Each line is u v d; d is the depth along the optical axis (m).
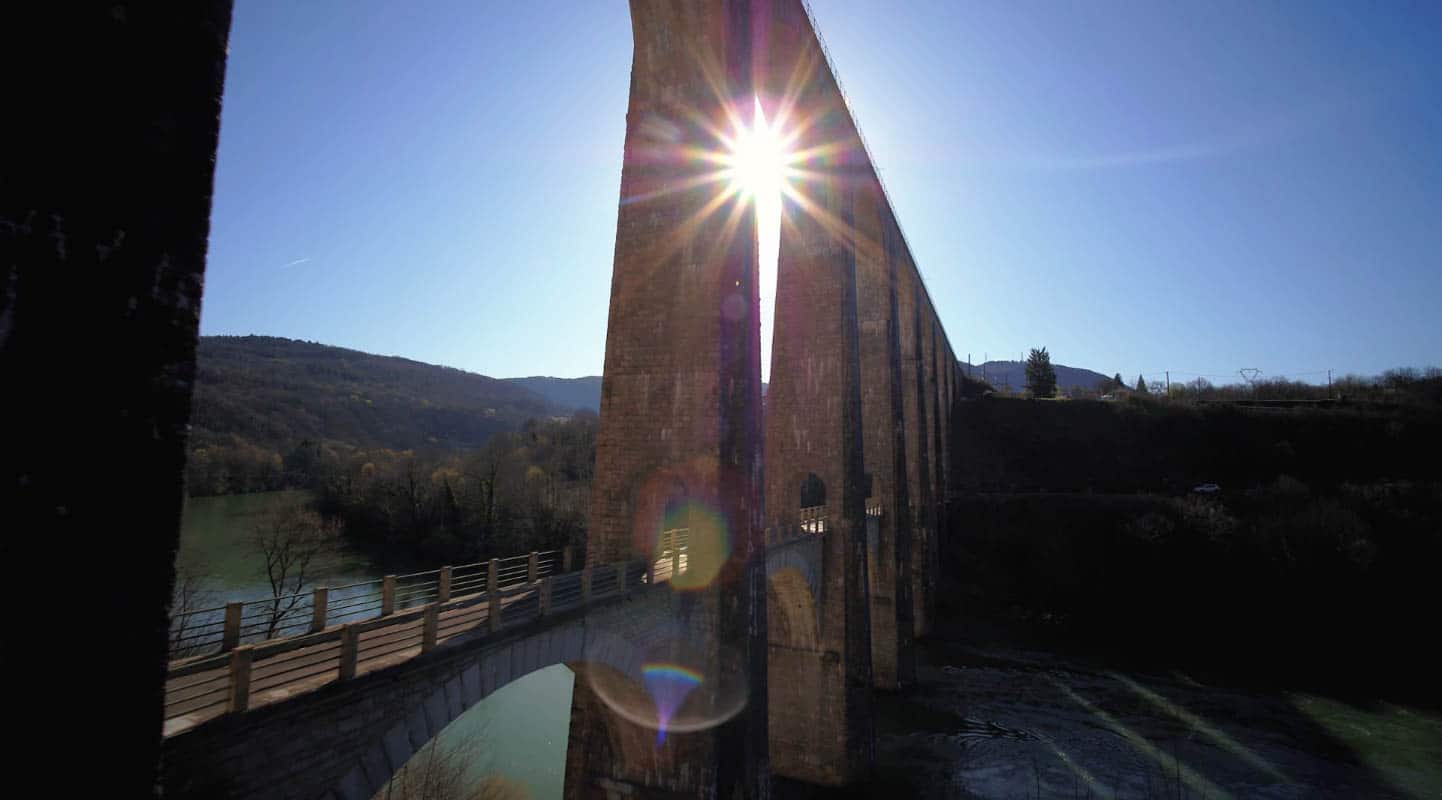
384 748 8.14
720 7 16.38
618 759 14.53
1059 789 22.20
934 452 47.31
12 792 3.13
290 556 37.38
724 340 15.77
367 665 8.20
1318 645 36.34
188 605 28.22
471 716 29.59
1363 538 39.84
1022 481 58.53
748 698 15.16
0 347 3.12
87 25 3.50
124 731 3.63
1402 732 27.05
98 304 3.54
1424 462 51.75
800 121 25.34
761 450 17.06
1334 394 67.50
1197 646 37.72
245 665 6.70
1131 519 45.97
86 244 3.48
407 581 41.00
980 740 25.80
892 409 30.03
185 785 6.11
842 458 23.48
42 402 3.29
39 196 3.27
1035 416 63.78
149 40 3.82
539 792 23.17
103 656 3.54
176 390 3.95
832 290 24.62
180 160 3.97
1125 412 61.91
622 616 13.12
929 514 40.53
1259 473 53.97
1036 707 29.17
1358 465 52.81
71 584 3.40
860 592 23.25
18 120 3.20
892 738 25.81
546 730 28.56
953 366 66.12
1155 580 42.28
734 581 15.35
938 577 45.47
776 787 21.78
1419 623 36.31
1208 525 43.19
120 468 3.64
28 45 3.26
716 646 14.92
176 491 3.94
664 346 16.17
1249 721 27.97
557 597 12.05
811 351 24.62
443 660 9.02
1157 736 26.42
